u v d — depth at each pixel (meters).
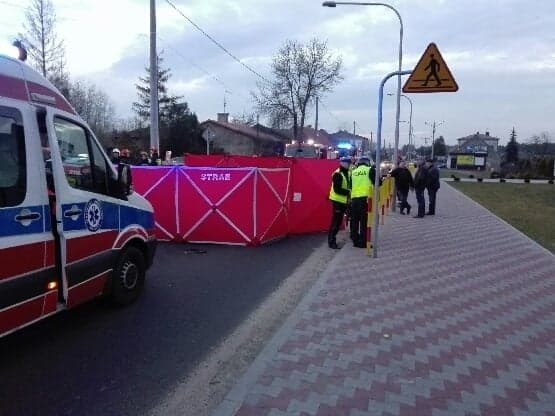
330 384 4.07
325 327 5.34
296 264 8.70
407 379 4.19
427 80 7.79
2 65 4.34
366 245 10.09
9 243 4.19
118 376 4.30
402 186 16.70
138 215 6.30
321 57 50.22
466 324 5.56
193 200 10.43
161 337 5.18
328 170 12.39
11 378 4.23
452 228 13.06
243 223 10.30
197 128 59.78
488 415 3.68
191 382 4.21
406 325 5.47
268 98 51.47
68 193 4.93
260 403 3.75
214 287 7.10
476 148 110.81
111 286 5.83
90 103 51.34
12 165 4.27
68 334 5.21
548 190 34.28
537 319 5.80
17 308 4.31
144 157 17.73
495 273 8.00
